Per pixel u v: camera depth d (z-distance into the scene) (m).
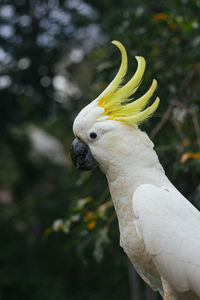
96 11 7.47
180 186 4.48
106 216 3.84
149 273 2.89
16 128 8.25
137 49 4.67
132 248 2.80
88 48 7.57
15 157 9.06
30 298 8.04
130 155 2.76
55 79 7.29
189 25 4.33
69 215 3.96
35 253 8.46
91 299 8.25
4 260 8.22
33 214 8.34
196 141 3.92
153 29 4.67
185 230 2.56
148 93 2.80
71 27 7.25
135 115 2.76
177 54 4.53
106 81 4.82
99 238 3.71
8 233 8.46
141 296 6.61
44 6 7.11
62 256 8.53
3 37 6.98
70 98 7.16
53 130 9.02
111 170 2.81
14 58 6.96
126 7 6.17
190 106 4.36
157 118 4.29
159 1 5.08
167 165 4.15
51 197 8.45
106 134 2.78
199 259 2.48
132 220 2.77
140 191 2.69
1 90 7.12
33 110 7.40
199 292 2.51
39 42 7.06
